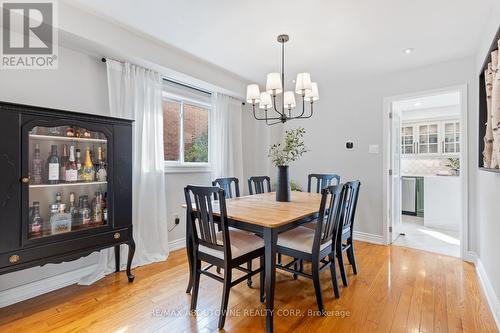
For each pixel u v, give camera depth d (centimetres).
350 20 217
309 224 263
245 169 435
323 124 399
